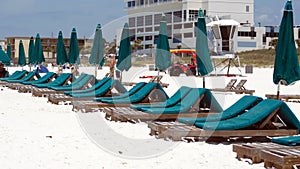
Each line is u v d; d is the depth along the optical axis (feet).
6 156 28.14
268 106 34.01
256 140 34.63
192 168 26.16
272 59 255.09
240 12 344.49
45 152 29.48
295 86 94.22
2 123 41.06
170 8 297.94
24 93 74.84
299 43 276.41
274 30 357.41
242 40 340.39
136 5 300.40
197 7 307.37
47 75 86.53
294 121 34.04
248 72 144.15
